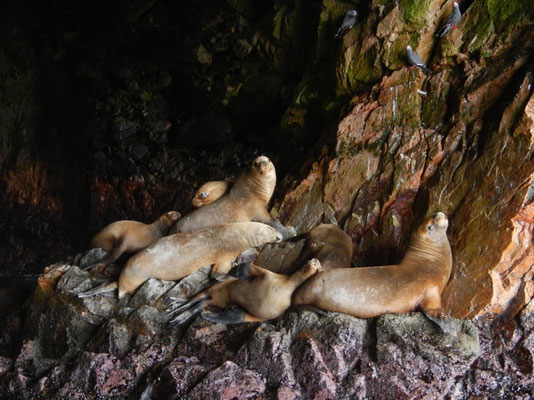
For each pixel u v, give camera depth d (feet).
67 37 50.80
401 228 26.05
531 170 23.06
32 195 52.70
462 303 22.88
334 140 29.71
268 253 24.98
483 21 27.66
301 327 21.58
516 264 22.59
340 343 21.01
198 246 24.81
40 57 53.26
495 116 25.40
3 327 28.02
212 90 43.86
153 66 47.62
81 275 26.25
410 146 27.58
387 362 20.49
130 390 21.94
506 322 22.36
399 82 29.19
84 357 22.49
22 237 52.11
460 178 25.11
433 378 20.27
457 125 26.55
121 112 48.78
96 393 21.88
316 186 29.22
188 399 20.49
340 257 23.81
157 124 47.96
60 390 22.17
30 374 23.85
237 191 27.25
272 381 20.83
